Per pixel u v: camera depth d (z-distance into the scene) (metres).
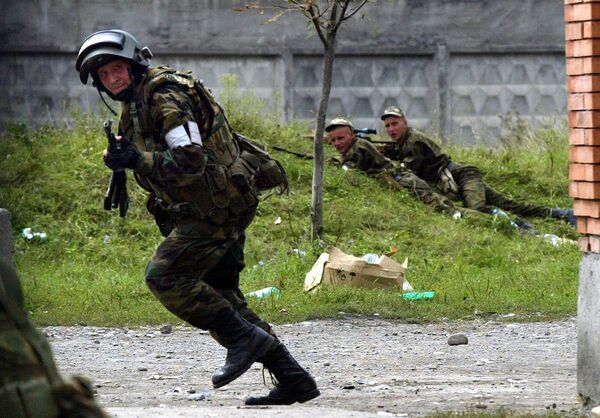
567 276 35.09
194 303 16.73
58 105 63.88
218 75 64.88
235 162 16.91
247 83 65.00
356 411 17.22
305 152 45.44
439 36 66.31
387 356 24.31
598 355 18.30
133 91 16.56
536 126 61.09
